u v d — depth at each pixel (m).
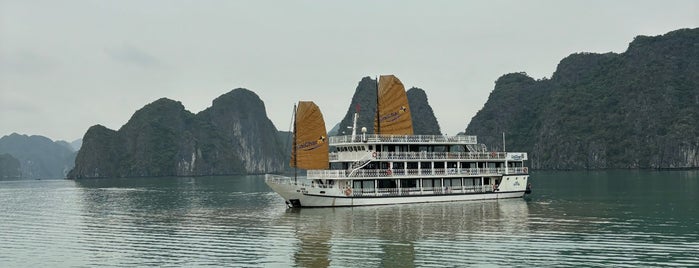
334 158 65.94
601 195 79.75
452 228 45.59
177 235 46.38
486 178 70.06
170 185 177.00
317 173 62.19
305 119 63.00
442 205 62.44
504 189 69.94
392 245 39.03
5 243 44.50
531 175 186.62
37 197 115.50
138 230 50.34
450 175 66.00
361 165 61.94
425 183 65.44
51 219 62.53
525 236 41.56
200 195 106.88
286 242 41.22
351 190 61.22
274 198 90.25
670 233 42.34
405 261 34.38
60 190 156.25
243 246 40.28
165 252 39.16
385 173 62.22
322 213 56.66
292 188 61.44
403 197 63.50
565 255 35.16
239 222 53.28
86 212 71.19
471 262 33.75
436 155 65.44
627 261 33.53
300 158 62.72
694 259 33.81
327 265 33.94
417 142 64.94
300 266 33.91
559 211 56.69
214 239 43.56
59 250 41.09
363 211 57.31
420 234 43.00
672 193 81.56
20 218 64.06
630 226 45.91
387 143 62.97
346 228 46.56
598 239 40.16
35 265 36.44
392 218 51.84
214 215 61.22
